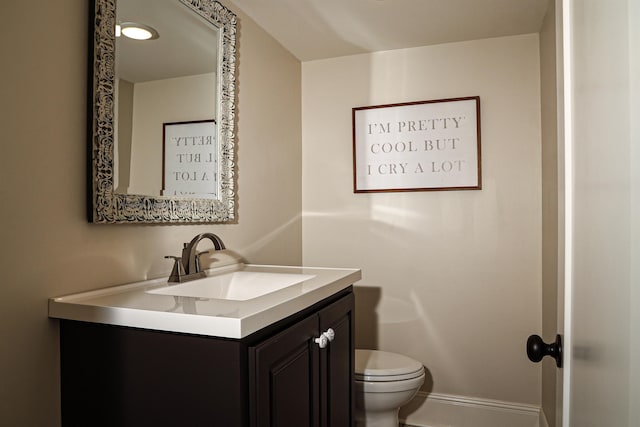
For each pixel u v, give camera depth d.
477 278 2.65
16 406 1.24
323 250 2.96
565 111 0.78
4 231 1.21
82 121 1.44
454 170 2.68
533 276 2.55
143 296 1.43
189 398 1.20
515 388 2.58
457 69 2.70
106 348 1.29
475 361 2.65
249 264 2.34
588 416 0.62
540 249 2.54
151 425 1.24
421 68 2.77
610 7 0.51
